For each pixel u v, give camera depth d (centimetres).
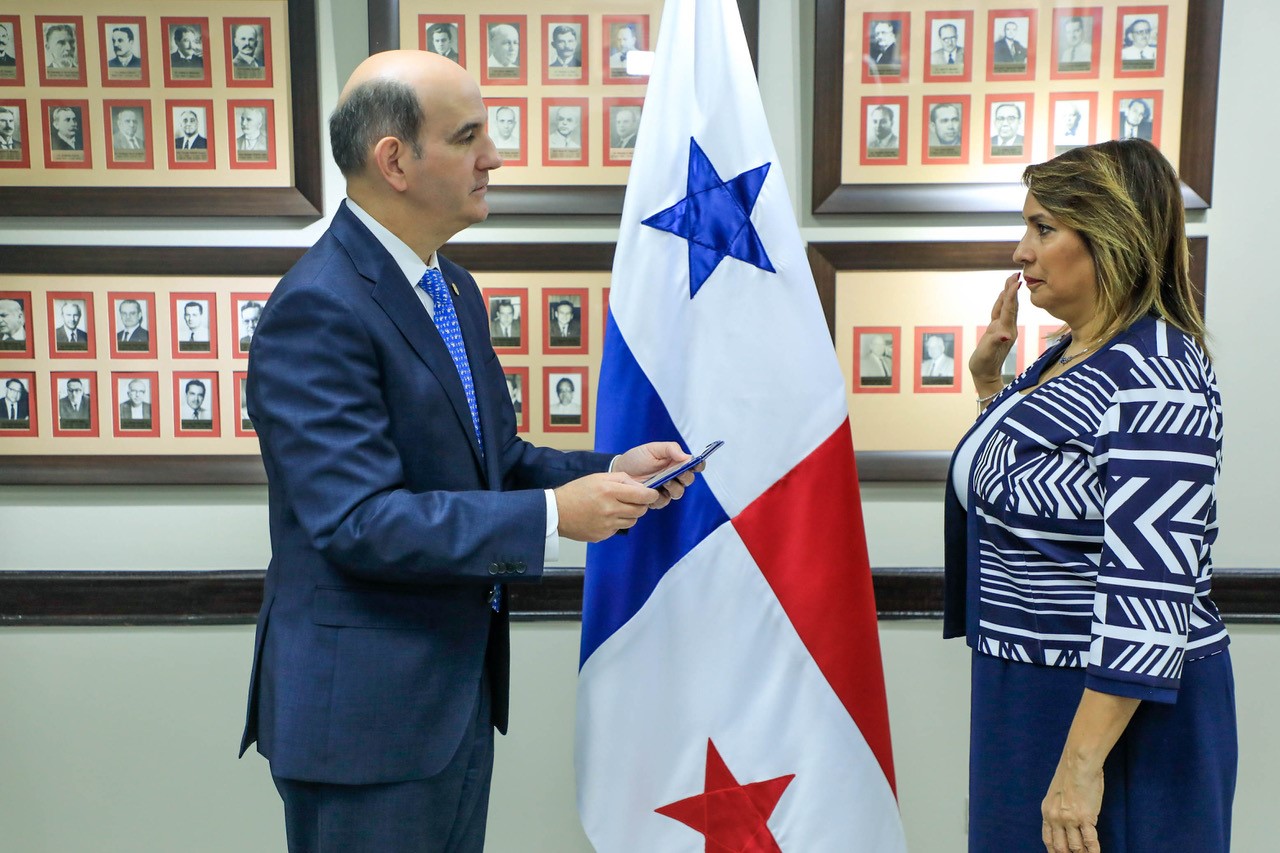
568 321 198
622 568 153
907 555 204
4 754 204
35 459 198
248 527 203
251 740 136
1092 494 124
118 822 206
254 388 125
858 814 152
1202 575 129
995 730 135
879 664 155
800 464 150
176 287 197
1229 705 129
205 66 191
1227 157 192
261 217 195
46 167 192
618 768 152
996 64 191
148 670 203
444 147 126
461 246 195
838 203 194
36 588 200
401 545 118
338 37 192
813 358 151
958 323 197
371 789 126
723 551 151
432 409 129
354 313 122
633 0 191
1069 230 130
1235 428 197
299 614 127
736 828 152
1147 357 122
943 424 200
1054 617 129
